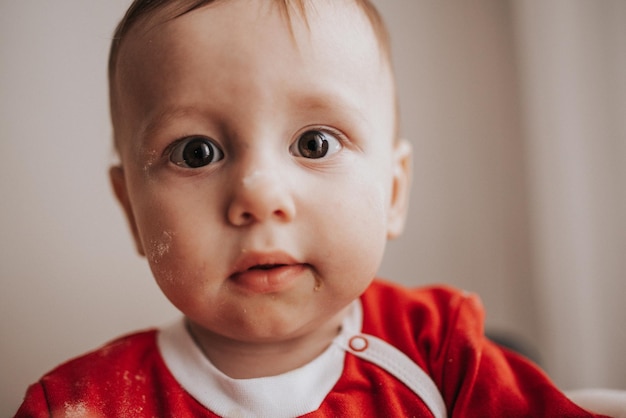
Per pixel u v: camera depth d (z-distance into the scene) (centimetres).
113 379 64
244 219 54
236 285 56
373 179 61
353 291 59
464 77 136
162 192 57
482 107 136
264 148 55
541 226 129
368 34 64
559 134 123
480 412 62
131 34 61
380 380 63
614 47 114
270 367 64
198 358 64
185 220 56
